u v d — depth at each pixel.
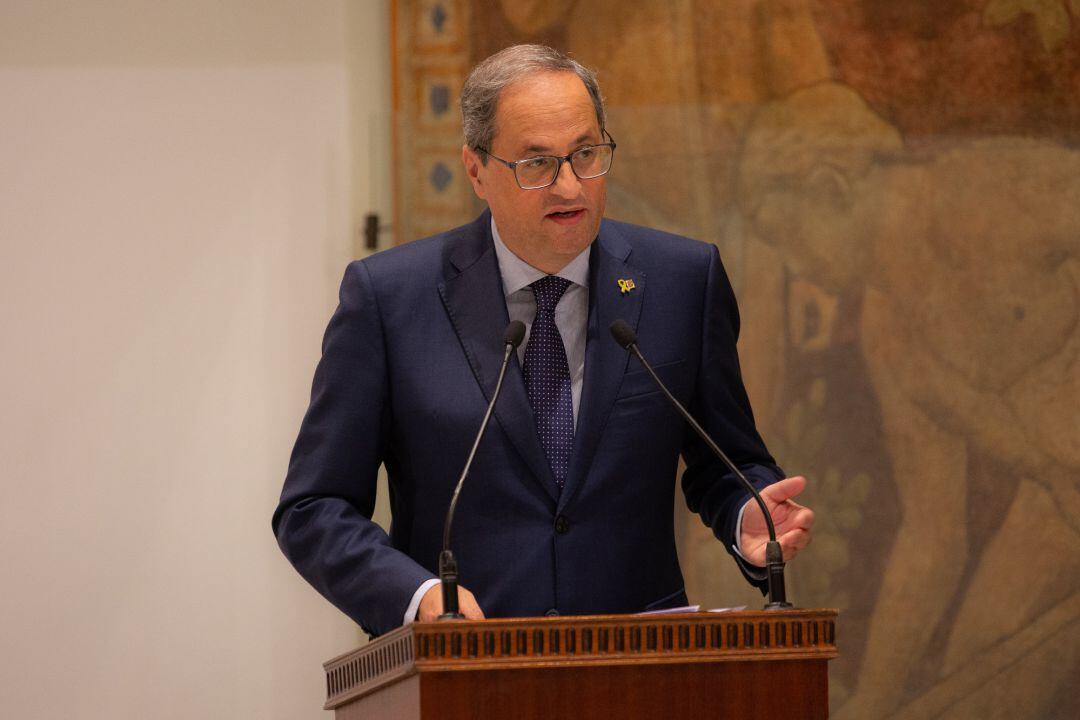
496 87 6.69
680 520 12.27
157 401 12.16
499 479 6.68
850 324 12.31
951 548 12.13
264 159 12.36
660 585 6.87
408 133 12.39
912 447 12.23
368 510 7.02
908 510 12.18
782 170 12.43
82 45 12.34
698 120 12.45
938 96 12.47
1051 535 12.12
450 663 4.82
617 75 12.52
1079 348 12.25
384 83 12.47
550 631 4.94
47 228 12.21
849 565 12.14
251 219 12.32
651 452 6.87
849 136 12.45
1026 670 12.02
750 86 12.50
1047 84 12.45
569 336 7.03
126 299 12.21
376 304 7.04
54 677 11.91
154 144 12.32
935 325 12.30
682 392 7.07
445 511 6.75
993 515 12.16
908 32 12.52
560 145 6.54
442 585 5.45
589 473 6.73
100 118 12.30
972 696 12.02
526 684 4.91
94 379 12.15
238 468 12.17
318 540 6.52
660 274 7.26
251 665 12.02
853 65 12.49
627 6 12.55
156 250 12.27
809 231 12.38
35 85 12.28
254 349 12.25
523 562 6.59
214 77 12.40
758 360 12.30
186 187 12.32
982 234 12.36
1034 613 12.06
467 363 6.89
